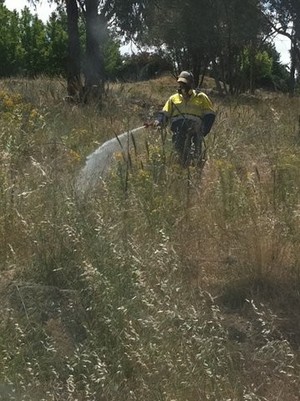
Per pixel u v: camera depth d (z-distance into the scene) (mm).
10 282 5328
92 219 5938
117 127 11883
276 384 4488
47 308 5074
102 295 4832
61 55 51750
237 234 6395
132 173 7359
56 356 4559
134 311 4676
